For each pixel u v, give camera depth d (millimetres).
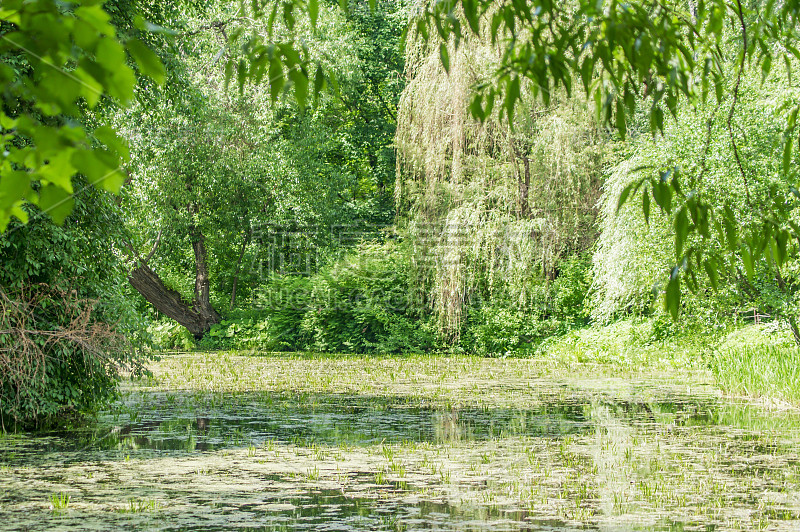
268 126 24859
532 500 6641
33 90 1542
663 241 13484
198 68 22188
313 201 25891
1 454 8609
